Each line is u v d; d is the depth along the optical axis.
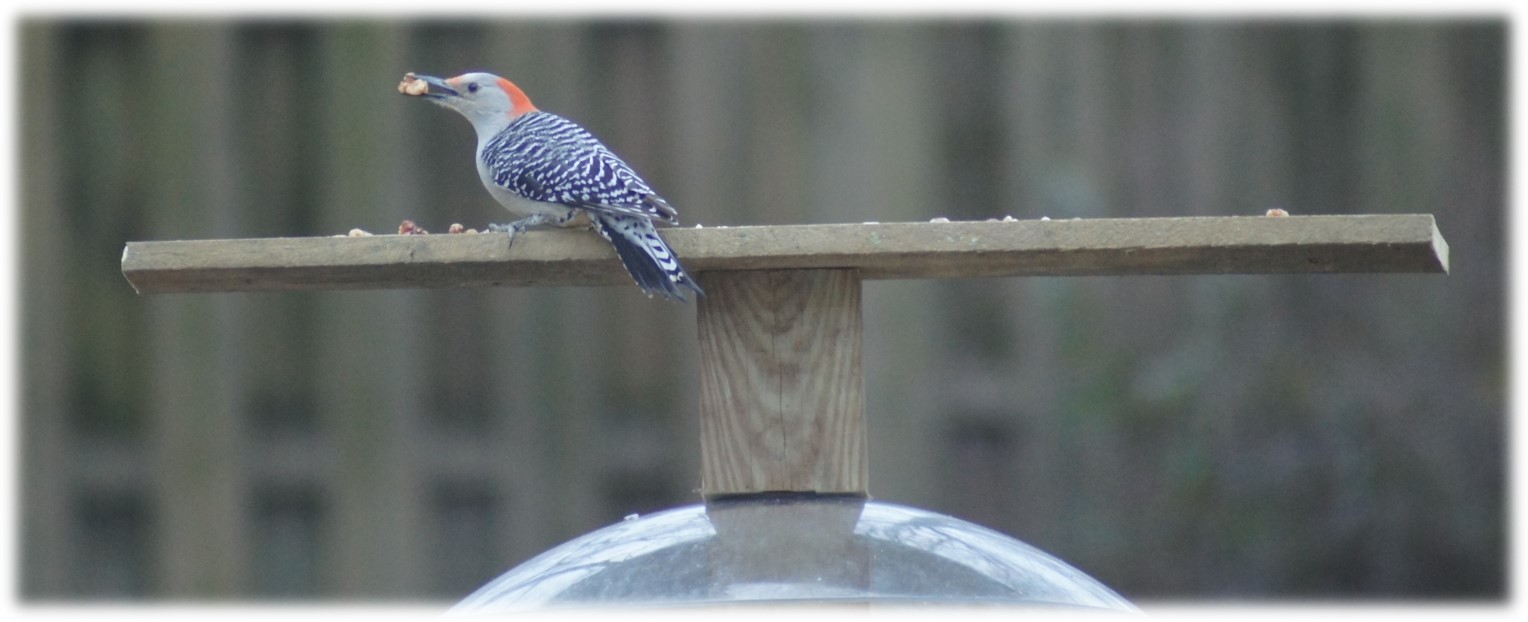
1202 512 12.59
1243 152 13.40
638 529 6.14
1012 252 6.05
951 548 5.86
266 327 12.26
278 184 12.39
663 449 12.47
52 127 12.26
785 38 12.77
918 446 12.62
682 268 6.08
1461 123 13.52
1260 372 12.69
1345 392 12.62
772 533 5.87
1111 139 13.22
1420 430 12.55
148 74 12.36
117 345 12.20
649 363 12.53
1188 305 12.95
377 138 12.38
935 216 12.91
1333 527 12.48
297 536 12.19
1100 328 12.91
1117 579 12.58
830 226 6.08
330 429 12.22
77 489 12.06
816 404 6.20
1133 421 12.73
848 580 5.60
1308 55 13.52
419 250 6.23
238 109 12.40
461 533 12.29
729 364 6.23
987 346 12.91
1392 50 13.55
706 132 12.66
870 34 12.90
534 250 6.23
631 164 12.60
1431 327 12.84
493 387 12.41
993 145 13.09
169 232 12.27
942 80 13.03
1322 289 12.93
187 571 12.06
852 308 6.27
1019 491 12.74
